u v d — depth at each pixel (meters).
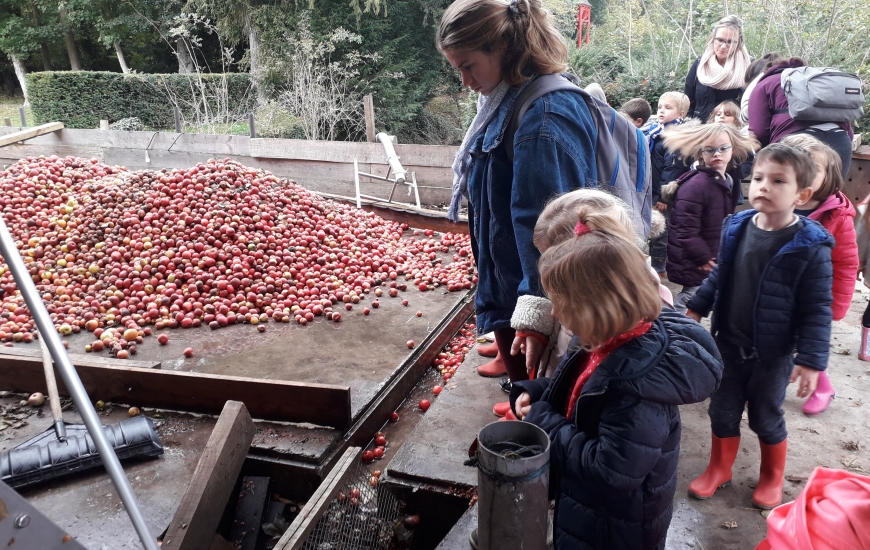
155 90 17.81
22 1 26.45
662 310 1.83
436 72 19.14
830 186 2.95
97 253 5.74
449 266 6.24
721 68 6.21
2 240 1.29
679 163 4.74
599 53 10.21
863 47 8.07
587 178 2.40
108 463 1.36
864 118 7.32
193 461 3.13
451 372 4.47
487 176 2.61
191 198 6.07
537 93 2.40
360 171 9.71
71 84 17.84
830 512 1.61
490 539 1.68
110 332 4.74
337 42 16.55
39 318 1.33
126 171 7.77
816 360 2.32
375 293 5.58
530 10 2.35
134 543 2.56
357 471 3.07
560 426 1.78
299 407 3.46
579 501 1.78
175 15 20.39
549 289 1.69
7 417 3.57
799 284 2.36
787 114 4.88
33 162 7.46
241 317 5.02
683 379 1.61
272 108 15.59
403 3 17.86
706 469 2.71
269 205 6.34
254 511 3.13
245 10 17.55
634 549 1.75
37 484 2.90
